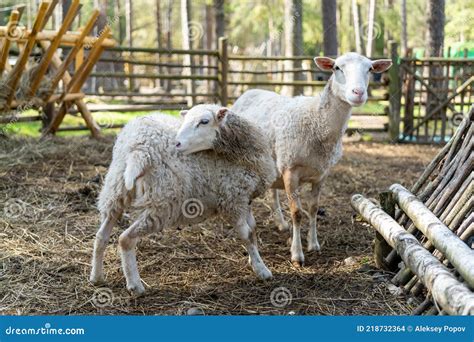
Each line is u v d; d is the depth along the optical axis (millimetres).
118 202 3670
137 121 3695
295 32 12469
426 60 10109
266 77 20578
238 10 21578
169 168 3557
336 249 4746
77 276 4004
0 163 6727
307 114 4320
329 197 6316
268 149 3965
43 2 6332
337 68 4160
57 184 6172
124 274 3756
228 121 3711
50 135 8469
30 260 4215
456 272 3402
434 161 4250
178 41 28250
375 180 7180
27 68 7578
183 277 4090
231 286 3959
